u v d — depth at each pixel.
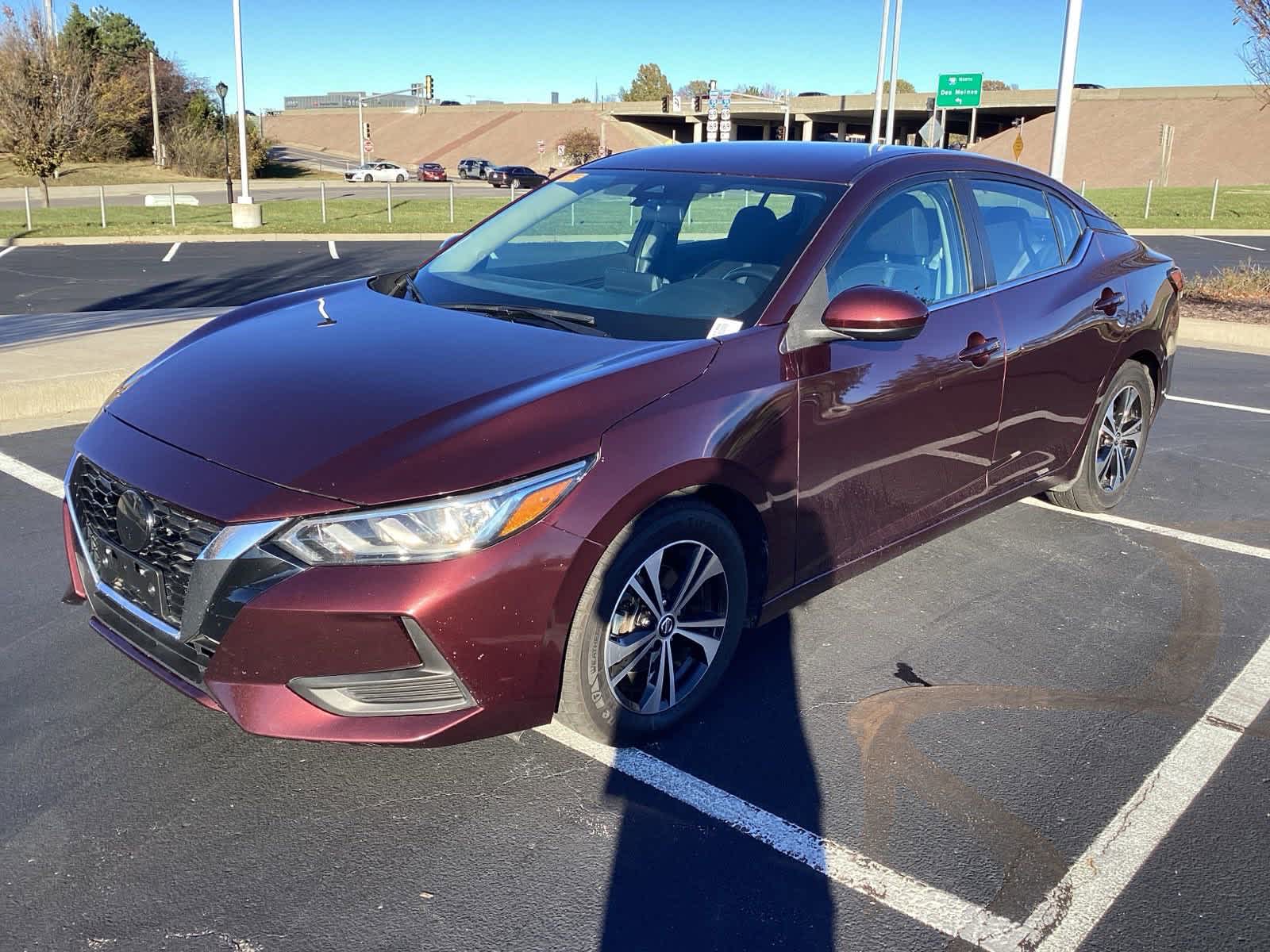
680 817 2.82
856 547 3.66
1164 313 5.18
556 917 2.44
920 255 3.87
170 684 2.78
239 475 2.67
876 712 3.39
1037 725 3.34
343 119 124.69
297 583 2.52
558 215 4.19
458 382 2.95
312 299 3.96
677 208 3.90
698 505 3.03
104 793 2.86
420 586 2.53
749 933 2.41
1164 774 3.10
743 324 3.29
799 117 92.12
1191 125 71.31
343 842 2.69
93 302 12.91
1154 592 4.42
